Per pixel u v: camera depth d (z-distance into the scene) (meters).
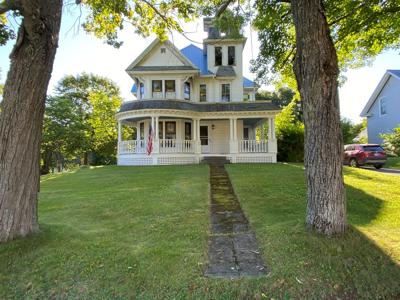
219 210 6.48
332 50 4.49
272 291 3.30
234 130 19.30
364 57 12.14
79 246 4.33
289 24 8.75
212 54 22.42
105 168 17.14
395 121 25.02
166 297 3.26
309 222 4.63
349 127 31.73
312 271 3.55
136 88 23.11
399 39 9.66
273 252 4.04
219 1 8.22
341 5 8.48
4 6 4.25
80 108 34.53
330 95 4.43
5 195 4.44
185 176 11.70
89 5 8.27
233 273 3.61
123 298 3.28
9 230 4.42
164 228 5.13
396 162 19.00
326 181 4.42
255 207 6.49
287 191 8.03
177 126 20.61
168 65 20.58
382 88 26.80
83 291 3.41
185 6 8.56
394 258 3.76
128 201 7.31
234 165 16.14
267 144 19.22
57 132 27.59
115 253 4.09
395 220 5.29
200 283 3.42
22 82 4.46
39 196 8.54
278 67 9.41
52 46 4.68
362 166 18.64
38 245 4.34
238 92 22.14
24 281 3.61
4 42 6.25
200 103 20.08
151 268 3.70
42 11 4.46
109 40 9.10
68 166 41.03
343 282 3.39
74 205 7.09
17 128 4.50
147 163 18.62
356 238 4.20
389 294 3.27
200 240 4.56
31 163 4.68
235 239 4.70
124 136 36.25
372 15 8.31
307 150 4.66
